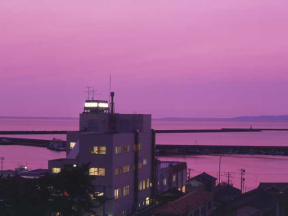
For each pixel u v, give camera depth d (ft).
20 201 167.02
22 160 626.23
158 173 315.99
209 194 247.09
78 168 186.09
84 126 304.50
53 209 176.55
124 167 265.34
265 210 219.41
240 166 620.49
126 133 268.82
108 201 245.65
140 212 256.11
